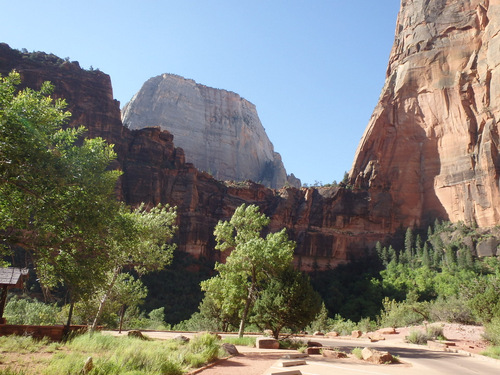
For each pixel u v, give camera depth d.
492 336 24.23
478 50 102.44
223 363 12.28
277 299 22.00
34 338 14.05
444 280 74.44
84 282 12.82
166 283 76.00
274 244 24.45
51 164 11.82
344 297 82.88
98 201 12.99
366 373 11.39
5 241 11.85
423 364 15.14
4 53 91.75
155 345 13.91
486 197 88.31
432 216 99.56
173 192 100.88
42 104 12.80
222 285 26.86
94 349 12.74
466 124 97.38
